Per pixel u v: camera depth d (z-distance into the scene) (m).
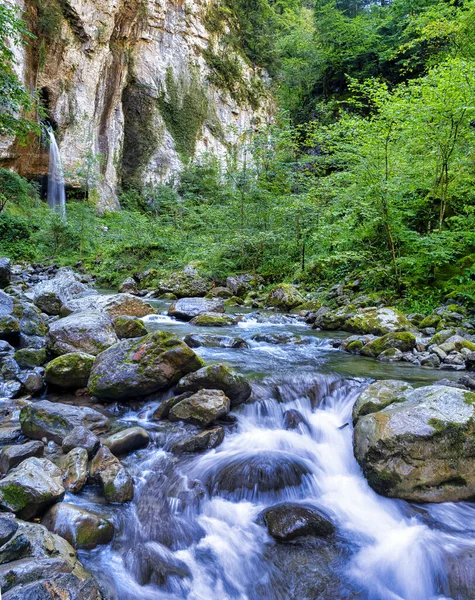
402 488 2.87
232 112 34.59
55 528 2.32
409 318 7.09
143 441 3.32
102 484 2.75
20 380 4.12
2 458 2.83
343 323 7.25
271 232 11.09
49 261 16.61
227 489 2.96
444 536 2.63
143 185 28.36
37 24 21.64
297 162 11.55
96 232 19.27
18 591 1.71
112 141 26.78
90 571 2.19
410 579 2.44
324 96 25.97
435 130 7.77
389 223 8.45
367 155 8.52
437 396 3.21
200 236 14.57
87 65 24.31
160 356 3.91
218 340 6.00
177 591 2.28
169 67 30.28
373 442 3.02
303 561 2.50
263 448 3.43
